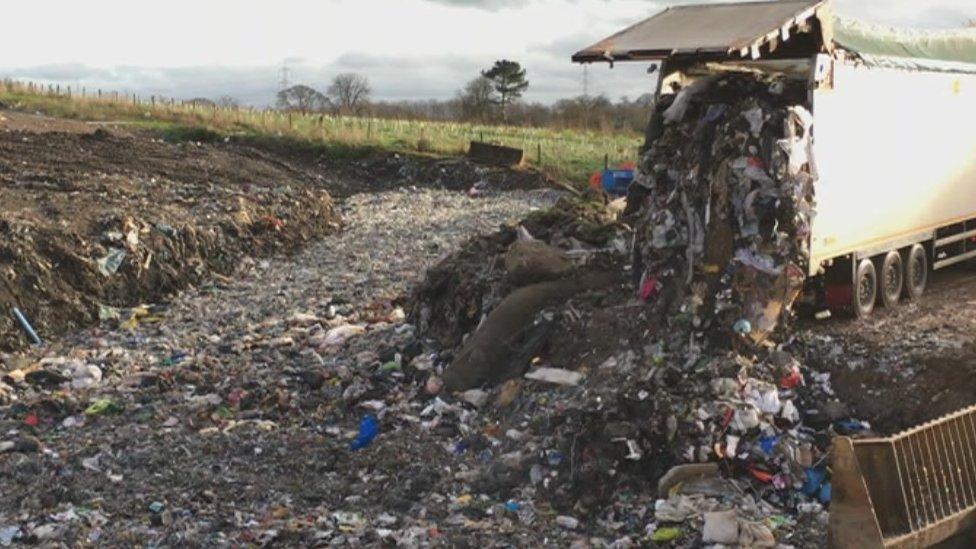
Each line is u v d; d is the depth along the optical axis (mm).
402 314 17688
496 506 10414
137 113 51875
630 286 13953
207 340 17406
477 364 13492
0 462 11727
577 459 10680
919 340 12539
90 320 18953
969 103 16812
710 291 12258
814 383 11984
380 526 10102
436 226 29844
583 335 13023
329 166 43281
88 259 20094
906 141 14844
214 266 23156
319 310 19391
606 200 23766
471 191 38375
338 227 29969
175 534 9750
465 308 14953
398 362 14719
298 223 27797
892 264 14930
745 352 11914
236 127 48594
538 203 35094
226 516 10312
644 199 13867
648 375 11555
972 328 13180
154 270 21219
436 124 57500
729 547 9156
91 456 11969
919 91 15148
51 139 36906
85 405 13836
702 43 11633
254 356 16000
